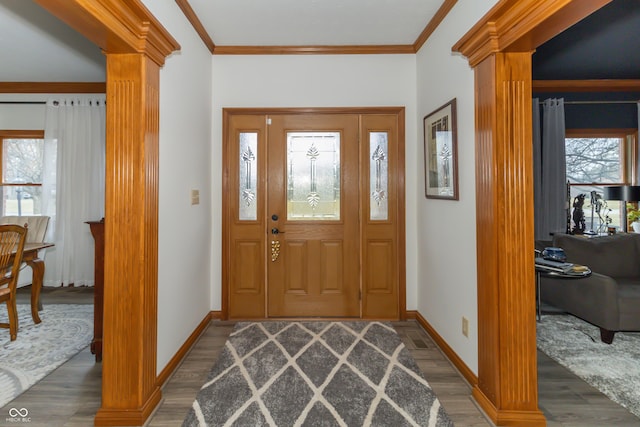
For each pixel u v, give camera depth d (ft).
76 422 5.64
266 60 10.34
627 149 14.29
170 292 7.13
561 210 13.34
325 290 10.55
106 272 5.63
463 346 7.11
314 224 10.52
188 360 7.77
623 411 5.90
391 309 10.51
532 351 5.58
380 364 7.56
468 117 6.77
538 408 5.93
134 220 5.66
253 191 10.53
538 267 8.57
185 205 8.02
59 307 11.38
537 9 4.60
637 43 10.09
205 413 5.87
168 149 6.97
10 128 14.03
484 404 5.90
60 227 13.83
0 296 8.46
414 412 5.90
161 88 6.62
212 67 10.27
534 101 13.35
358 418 5.74
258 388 6.63
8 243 8.70
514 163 5.58
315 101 10.37
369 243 10.50
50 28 9.35
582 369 7.29
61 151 13.83
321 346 8.48
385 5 7.97
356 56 10.34
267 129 10.46
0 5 8.20
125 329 5.63
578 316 9.29
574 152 14.42
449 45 7.73
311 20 8.67
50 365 7.50
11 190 14.23
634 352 8.05
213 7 8.04
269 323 10.07
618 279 9.75
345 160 10.48
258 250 10.52
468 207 6.81
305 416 5.78
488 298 5.85
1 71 12.57
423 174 9.62
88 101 13.94
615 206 14.34
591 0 4.06
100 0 4.56
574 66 11.95
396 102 10.34
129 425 5.53
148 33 5.56
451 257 7.69
